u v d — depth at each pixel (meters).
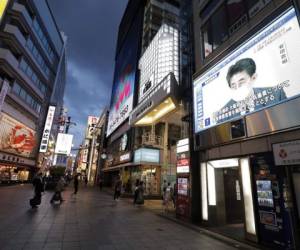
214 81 9.43
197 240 6.60
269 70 6.74
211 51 10.59
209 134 9.05
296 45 6.02
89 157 72.31
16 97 27.44
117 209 12.26
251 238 6.38
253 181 6.70
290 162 5.54
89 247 5.32
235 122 7.70
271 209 5.95
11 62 25.17
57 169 26.64
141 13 34.72
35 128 34.81
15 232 6.25
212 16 11.05
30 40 29.95
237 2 9.23
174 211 12.28
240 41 8.23
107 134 40.97
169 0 35.31
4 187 22.17
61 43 43.84
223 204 9.20
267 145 6.44
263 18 7.34
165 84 15.46
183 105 13.65
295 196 5.61
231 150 7.91
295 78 5.86
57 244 5.41
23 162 31.41
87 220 8.62
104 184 39.47
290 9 6.42
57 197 13.02
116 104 37.12
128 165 23.44
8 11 26.31
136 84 27.78
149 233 7.13
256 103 6.98
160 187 20.31
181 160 10.75
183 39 16.20
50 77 39.25
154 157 20.53
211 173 9.34
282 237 5.52
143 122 21.98
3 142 25.34
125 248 5.41
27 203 12.06
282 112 6.01
